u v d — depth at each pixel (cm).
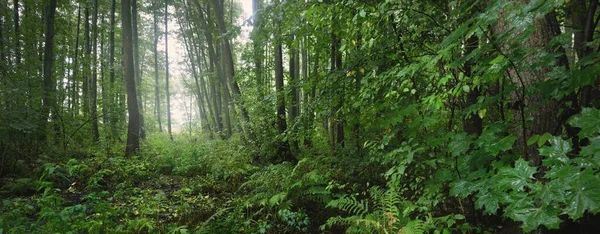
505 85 221
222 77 1304
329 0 379
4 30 927
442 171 266
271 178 526
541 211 131
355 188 500
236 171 676
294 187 494
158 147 1083
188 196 585
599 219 189
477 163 229
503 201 173
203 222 436
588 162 123
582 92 192
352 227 337
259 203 472
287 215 428
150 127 2192
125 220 423
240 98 918
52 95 862
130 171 726
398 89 327
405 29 362
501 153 244
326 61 639
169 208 498
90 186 557
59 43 1159
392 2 318
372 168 509
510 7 162
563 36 164
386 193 353
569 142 139
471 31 170
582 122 134
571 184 123
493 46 179
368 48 385
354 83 428
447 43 186
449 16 294
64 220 363
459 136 236
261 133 801
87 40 1322
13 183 558
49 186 504
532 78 212
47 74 890
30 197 516
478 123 322
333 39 585
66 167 645
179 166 816
